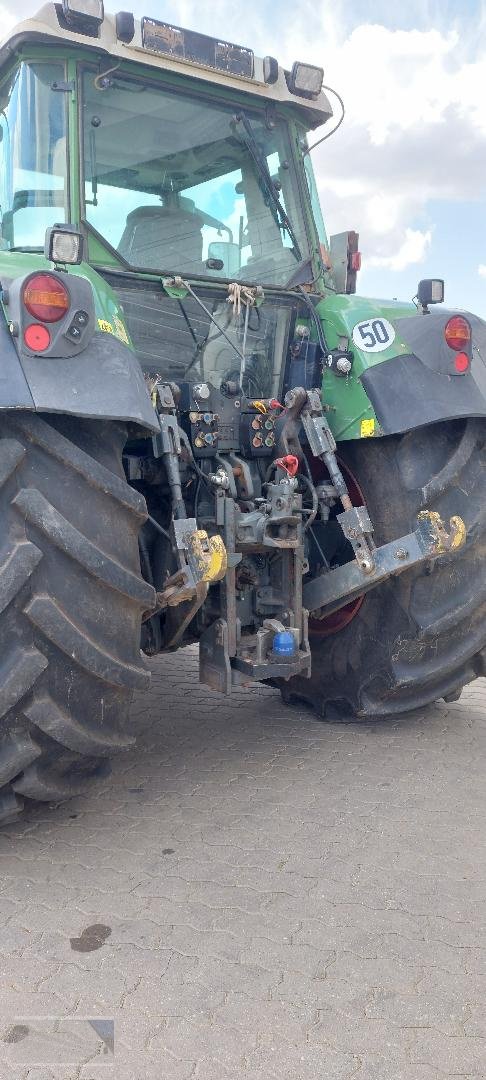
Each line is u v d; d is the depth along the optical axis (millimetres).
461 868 2561
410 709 3656
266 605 3322
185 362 3381
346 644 3670
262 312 3574
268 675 3090
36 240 3148
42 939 2229
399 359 3248
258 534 3143
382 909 2348
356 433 3316
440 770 3311
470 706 4125
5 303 2361
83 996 1997
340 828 2826
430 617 3342
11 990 2020
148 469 3129
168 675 4781
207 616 3334
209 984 2037
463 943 2189
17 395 2252
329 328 3467
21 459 2324
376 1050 1822
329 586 3295
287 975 2068
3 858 2680
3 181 3311
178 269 3395
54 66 3123
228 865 2602
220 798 3086
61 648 2416
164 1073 1761
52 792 2639
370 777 3248
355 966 2102
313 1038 1859
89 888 2486
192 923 2295
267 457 3430
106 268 3133
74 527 2418
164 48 3252
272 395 3646
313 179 3947
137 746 3637
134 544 2637
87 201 3152
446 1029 1884
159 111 3365
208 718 4008
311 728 3836
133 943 2207
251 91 3521
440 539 3006
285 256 3723
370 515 3469
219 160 3539
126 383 2455
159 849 2713
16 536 2332
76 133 3119
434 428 3326
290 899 2402
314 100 3748
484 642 3527
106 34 3119
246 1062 1791
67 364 2369
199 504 3264
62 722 2471
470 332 3246
